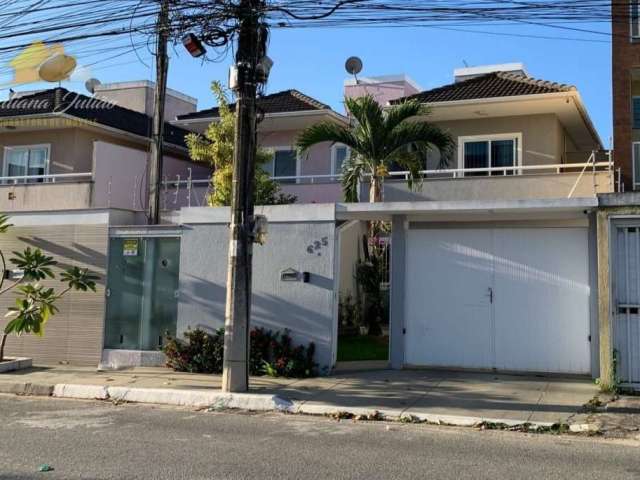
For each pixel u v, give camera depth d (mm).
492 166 18828
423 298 12742
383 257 19609
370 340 17500
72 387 11602
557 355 11867
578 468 6926
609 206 10852
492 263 12367
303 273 12883
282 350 12484
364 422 9344
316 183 18938
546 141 18422
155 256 14203
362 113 15367
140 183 19062
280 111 20062
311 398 10508
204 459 7121
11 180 21016
